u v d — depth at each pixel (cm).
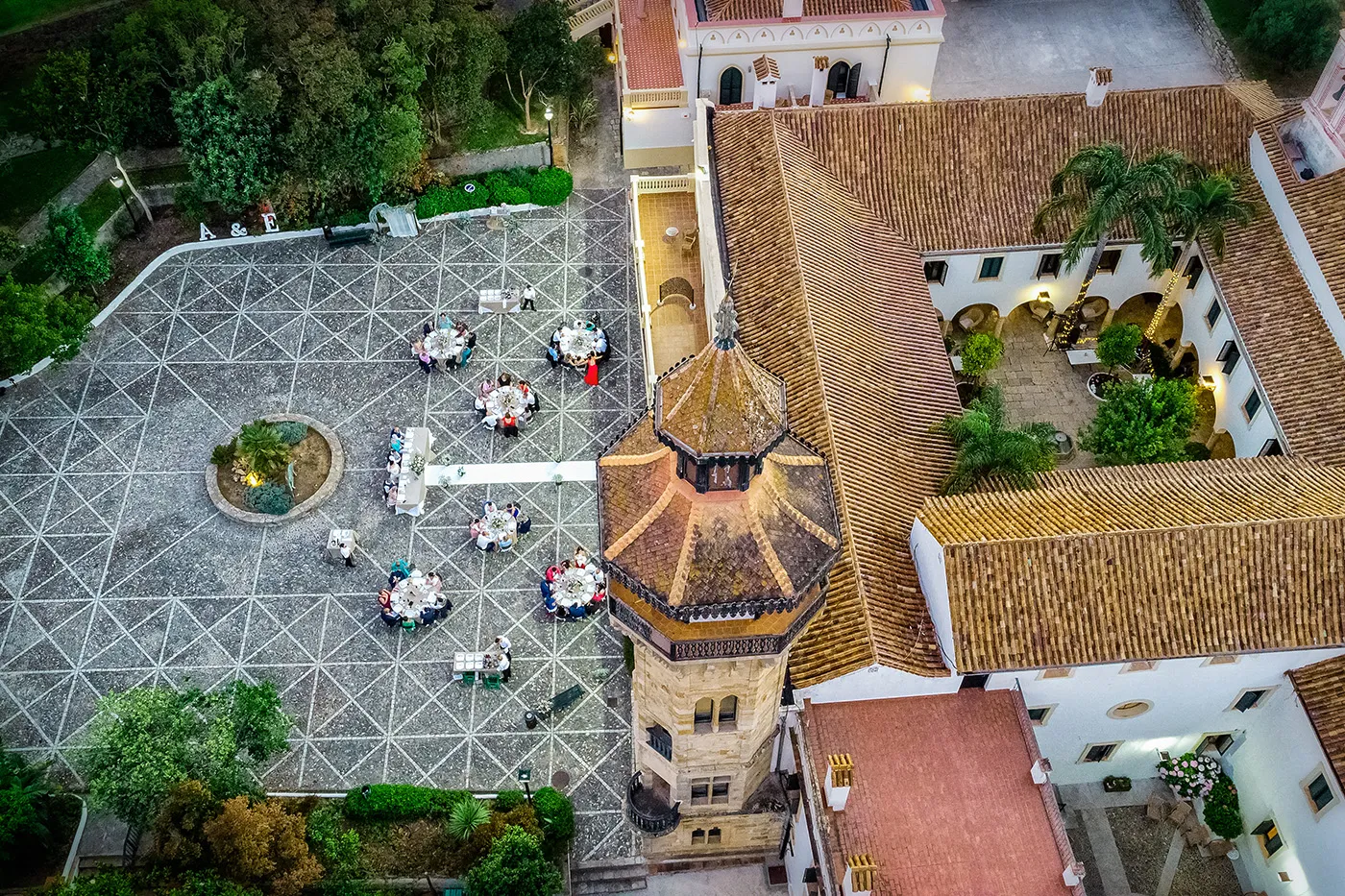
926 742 3481
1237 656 3525
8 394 5044
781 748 3628
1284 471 3959
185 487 4781
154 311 5356
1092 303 5366
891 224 4822
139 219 5672
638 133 5888
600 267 5616
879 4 5572
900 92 5891
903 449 3997
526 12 5616
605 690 4291
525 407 4994
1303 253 4519
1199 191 4625
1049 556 3450
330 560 4594
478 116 5925
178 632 4388
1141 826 4062
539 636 4422
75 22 6050
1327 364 4275
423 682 4297
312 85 4988
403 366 5212
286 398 5075
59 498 4728
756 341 4275
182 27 5088
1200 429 4962
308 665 4322
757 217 4647
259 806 3475
